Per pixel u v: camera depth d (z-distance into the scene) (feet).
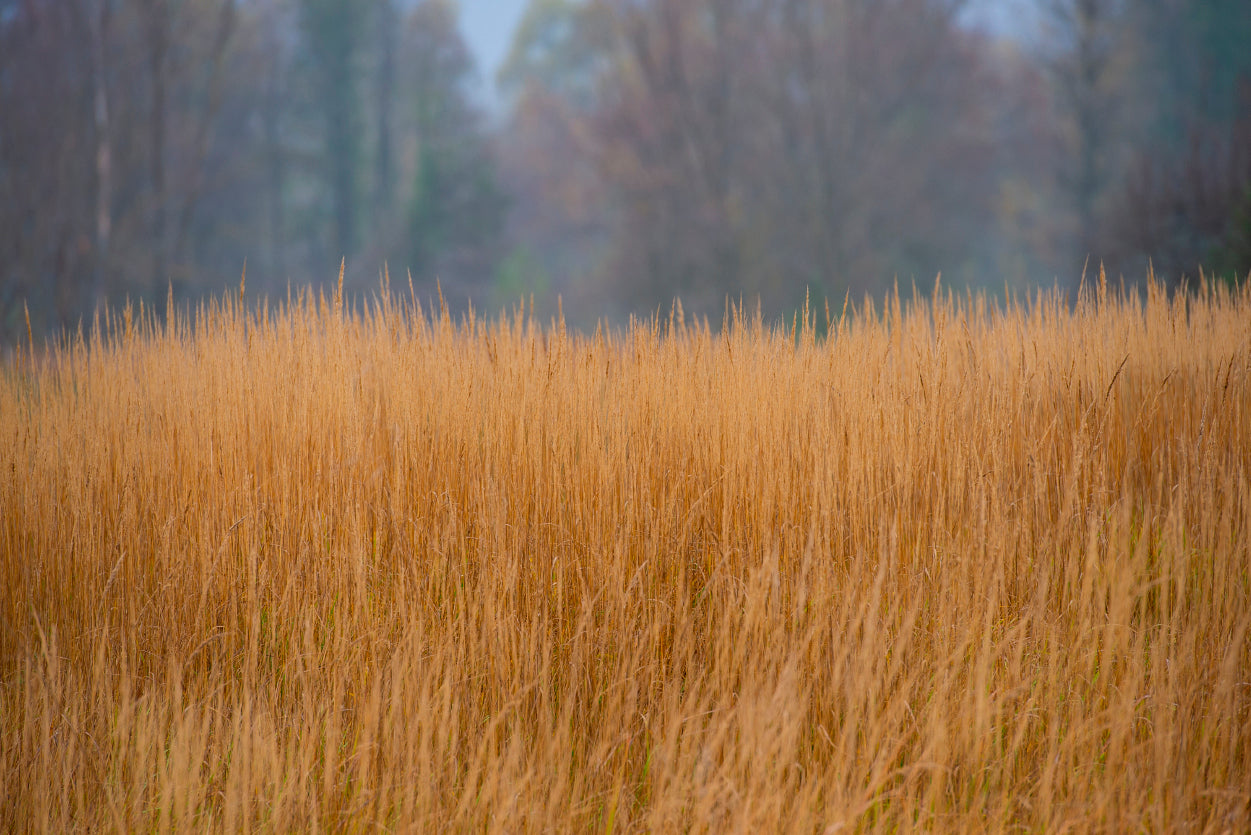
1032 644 8.62
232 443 10.64
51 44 62.80
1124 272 45.98
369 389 11.02
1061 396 11.33
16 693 8.98
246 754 7.54
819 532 9.33
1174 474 11.32
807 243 72.08
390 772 7.58
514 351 11.53
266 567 9.80
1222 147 45.52
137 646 9.49
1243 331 12.85
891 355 11.77
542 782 7.53
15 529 9.97
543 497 9.89
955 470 9.96
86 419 11.32
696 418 10.37
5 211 56.13
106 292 58.75
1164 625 8.20
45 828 7.45
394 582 9.69
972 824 7.17
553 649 9.18
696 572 9.76
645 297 72.49
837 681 7.73
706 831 7.02
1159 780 7.02
